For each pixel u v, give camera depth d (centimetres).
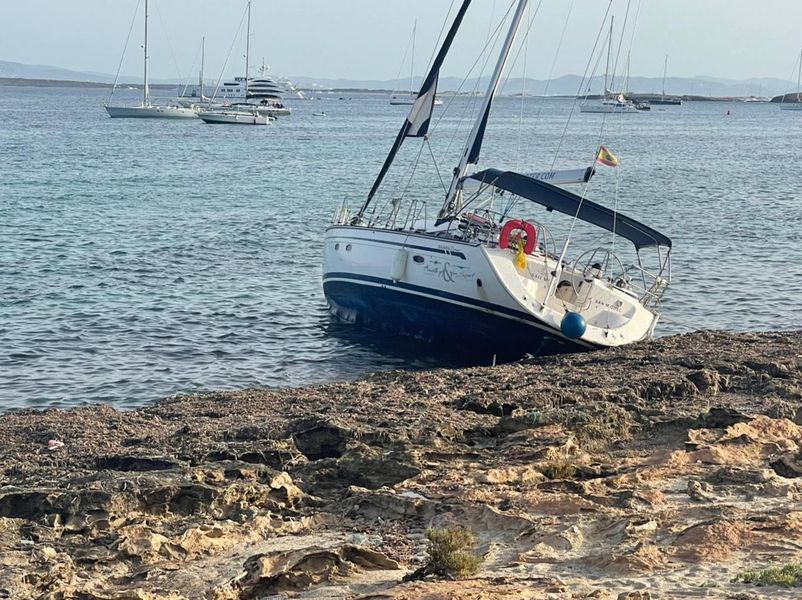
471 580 864
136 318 2569
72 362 2184
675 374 1669
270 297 2833
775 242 3897
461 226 2350
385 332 2450
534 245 2248
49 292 2839
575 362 1941
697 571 859
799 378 1672
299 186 5988
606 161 2250
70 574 941
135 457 1253
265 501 1136
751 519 977
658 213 4903
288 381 2089
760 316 2692
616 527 991
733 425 1347
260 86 19750
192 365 2188
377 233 2402
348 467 1234
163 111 14562
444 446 1304
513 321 2194
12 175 6328
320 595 873
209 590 898
